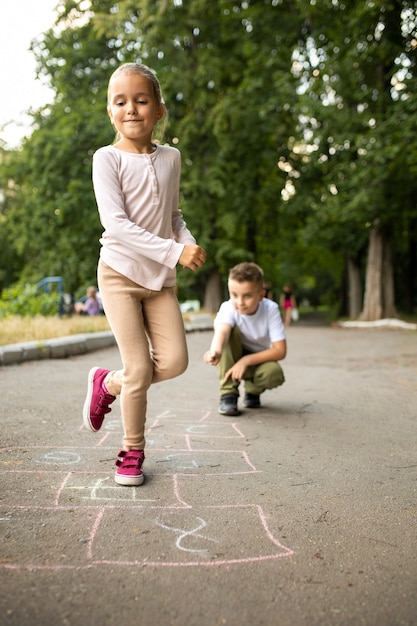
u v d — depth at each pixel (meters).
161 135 3.05
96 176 2.75
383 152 15.32
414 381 6.39
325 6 16.36
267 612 1.72
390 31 14.85
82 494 2.62
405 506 2.60
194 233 22.38
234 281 4.43
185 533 2.24
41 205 23.02
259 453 3.38
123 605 1.73
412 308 27.91
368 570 1.99
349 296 28.84
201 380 6.20
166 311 2.90
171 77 21.47
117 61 23.44
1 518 2.32
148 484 2.78
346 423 4.25
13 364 6.70
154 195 2.81
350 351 9.91
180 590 1.83
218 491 2.72
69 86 23.62
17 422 3.88
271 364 4.58
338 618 1.70
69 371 6.38
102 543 2.13
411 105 14.34
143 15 20.88
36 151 22.41
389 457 3.38
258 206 24.08
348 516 2.47
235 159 23.11
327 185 20.14
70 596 1.77
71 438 3.55
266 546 2.15
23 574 1.89
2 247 33.47
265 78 20.39
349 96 17.17
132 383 2.79
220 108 20.94
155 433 3.80
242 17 21.08
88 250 22.98
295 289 55.56
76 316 13.70
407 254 28.97
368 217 18.17
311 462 3.24
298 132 21.03
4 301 14.15
